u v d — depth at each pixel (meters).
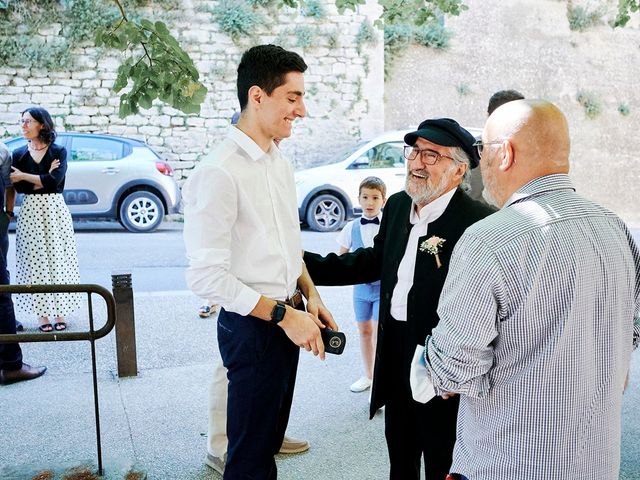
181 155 12.53
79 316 5.57
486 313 1.46
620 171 15.54
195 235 2.11
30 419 3.63
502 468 1.51
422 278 2.22
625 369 1.58
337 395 4.04
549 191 1.51
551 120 1.52
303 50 12.88
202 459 3.20
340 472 3.11
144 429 3.52
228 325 2.28
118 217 10.13
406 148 2.29
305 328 2.18
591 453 1.49
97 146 9.97
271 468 2.36
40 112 4.52
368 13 13.06
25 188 4.65
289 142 13.12
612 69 15.34
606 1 15.12
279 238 2.28
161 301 6.13
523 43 14.76
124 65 2.93
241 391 2.28
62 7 11.63
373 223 3.97
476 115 14.55
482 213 2.22
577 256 1.44
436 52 14.20
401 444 2.45
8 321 4.05
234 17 12.32
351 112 13.29
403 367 2.33
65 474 3.02
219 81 12.50
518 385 1.48
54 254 4.74
